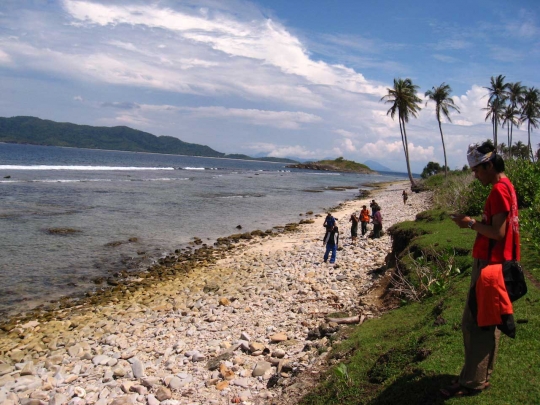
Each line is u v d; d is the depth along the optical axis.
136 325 11.23
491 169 3.73
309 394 5.81
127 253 20.28
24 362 9.32
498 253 3.65
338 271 14.63
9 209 29.38
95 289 15.05
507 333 3.59
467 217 3.75
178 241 23.52
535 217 9.91
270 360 7.89
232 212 35.56
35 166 71.38
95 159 130.12
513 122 59.28
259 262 18.25
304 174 131.75
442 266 9.19
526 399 3.89
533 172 14.05
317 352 7.43
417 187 53.28
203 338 9.76
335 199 51.75
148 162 142.88
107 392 7.39
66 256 19.03
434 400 4.32
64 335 10.77
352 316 9.22
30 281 15.47
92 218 28.28
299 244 22.45
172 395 7.13
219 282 15.12
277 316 10.65
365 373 5.71
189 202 40.00
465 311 4.06
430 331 5.96
